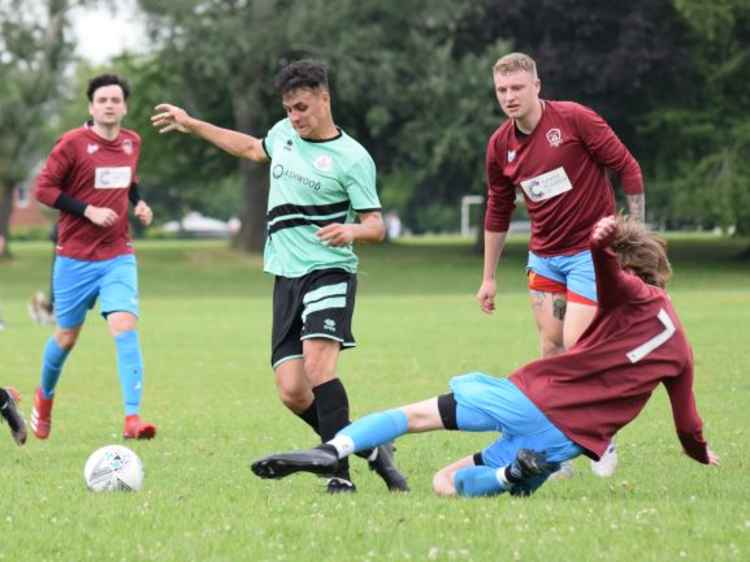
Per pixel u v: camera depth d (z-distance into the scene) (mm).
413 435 26266
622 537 15000
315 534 15484
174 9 118125
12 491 19469
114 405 32812
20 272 127688
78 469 22328
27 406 33062
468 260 136375
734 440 25062
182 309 77000
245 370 41094
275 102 128375
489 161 22609
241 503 17859
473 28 132375
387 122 124562
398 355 44344
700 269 120375
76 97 140500
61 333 27125
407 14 125312
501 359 42781
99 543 15289
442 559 14094
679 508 16828
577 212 21828
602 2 120812
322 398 19188
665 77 125000
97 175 27125
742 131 117688
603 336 17422
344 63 120250
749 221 119562
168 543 15180
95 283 27188
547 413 17312
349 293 19609
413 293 100188
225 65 117750
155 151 148000
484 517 16141
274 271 19812
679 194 118688
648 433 26328
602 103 124438
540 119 21750
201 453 24344
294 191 19547
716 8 111000
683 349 17594
